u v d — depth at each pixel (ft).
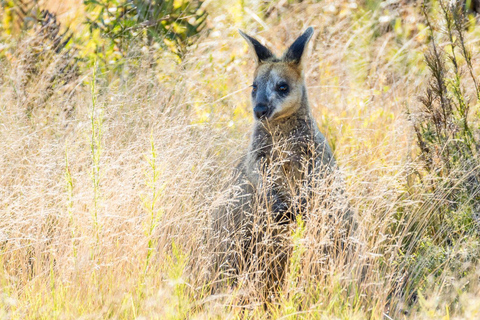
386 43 58.49
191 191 31.32
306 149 32.60
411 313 26.35
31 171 31.83
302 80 35.47
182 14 52.37
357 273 27.89
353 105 48.01
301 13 62.69
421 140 35.55
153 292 24.67
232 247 30.96
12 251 27.96
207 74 47.70
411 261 30.63
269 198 30.78
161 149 32.35
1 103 37.37
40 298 24.47
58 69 44.19
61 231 28.55
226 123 41.73
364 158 38.45
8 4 51.62
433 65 35.53
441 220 33.35
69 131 37.58
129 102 39.32
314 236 27.86
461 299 24.52
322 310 24.34
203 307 26.05
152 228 25.52
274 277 30.66
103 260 26.43
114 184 29.76
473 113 36.65
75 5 51.85
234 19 57.93
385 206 32.37
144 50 46.62
